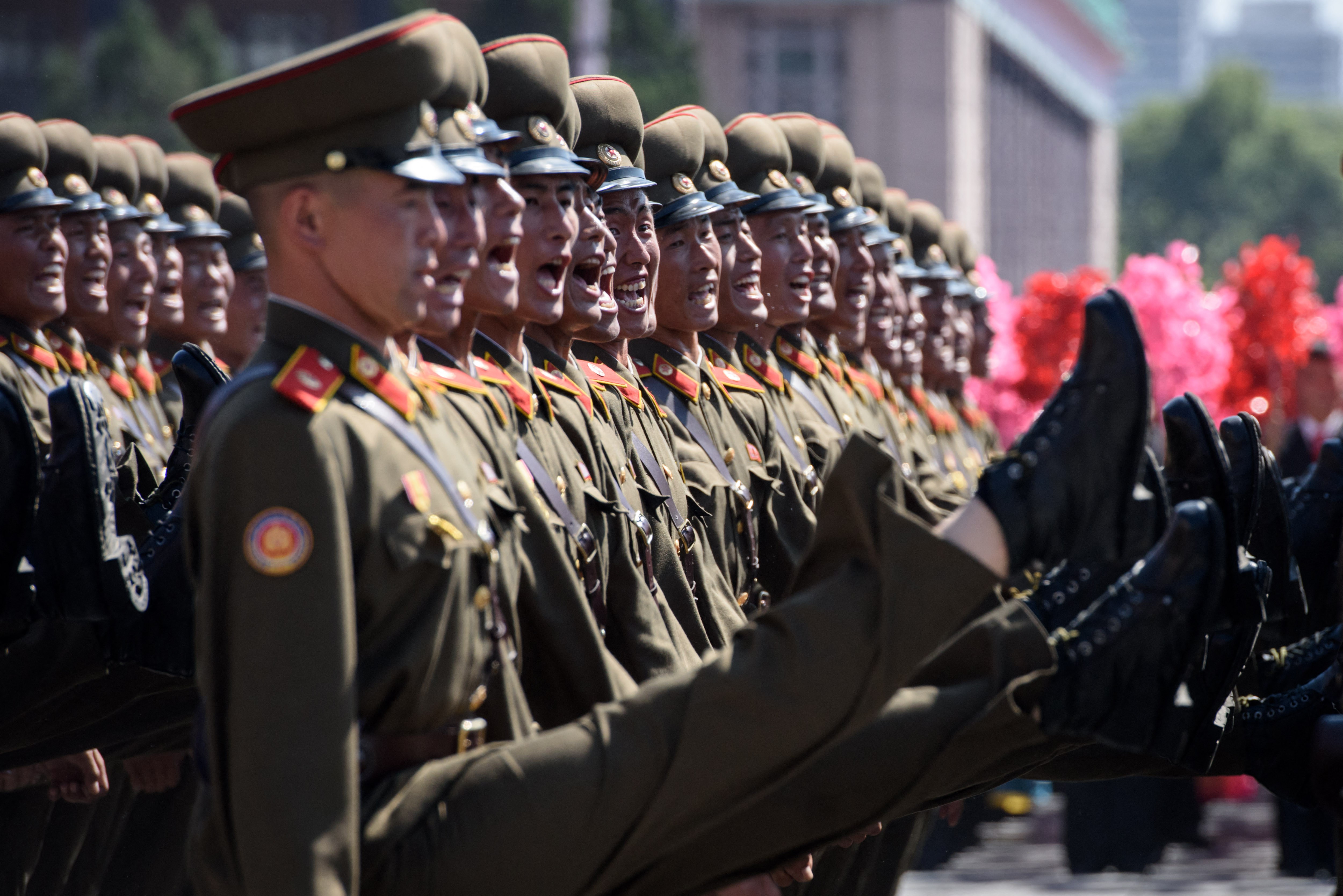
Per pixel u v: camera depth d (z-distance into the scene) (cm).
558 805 582
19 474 780
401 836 575
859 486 584
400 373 611
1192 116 16638
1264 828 2208
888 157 7625
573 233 761
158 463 1185
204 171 1352
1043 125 10219
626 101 916
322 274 590
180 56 7412
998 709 635
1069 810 1792
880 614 579
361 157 580
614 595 796
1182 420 651
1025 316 2386
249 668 551
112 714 902
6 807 1019
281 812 544
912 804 663
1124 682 600
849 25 7612
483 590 605
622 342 943
